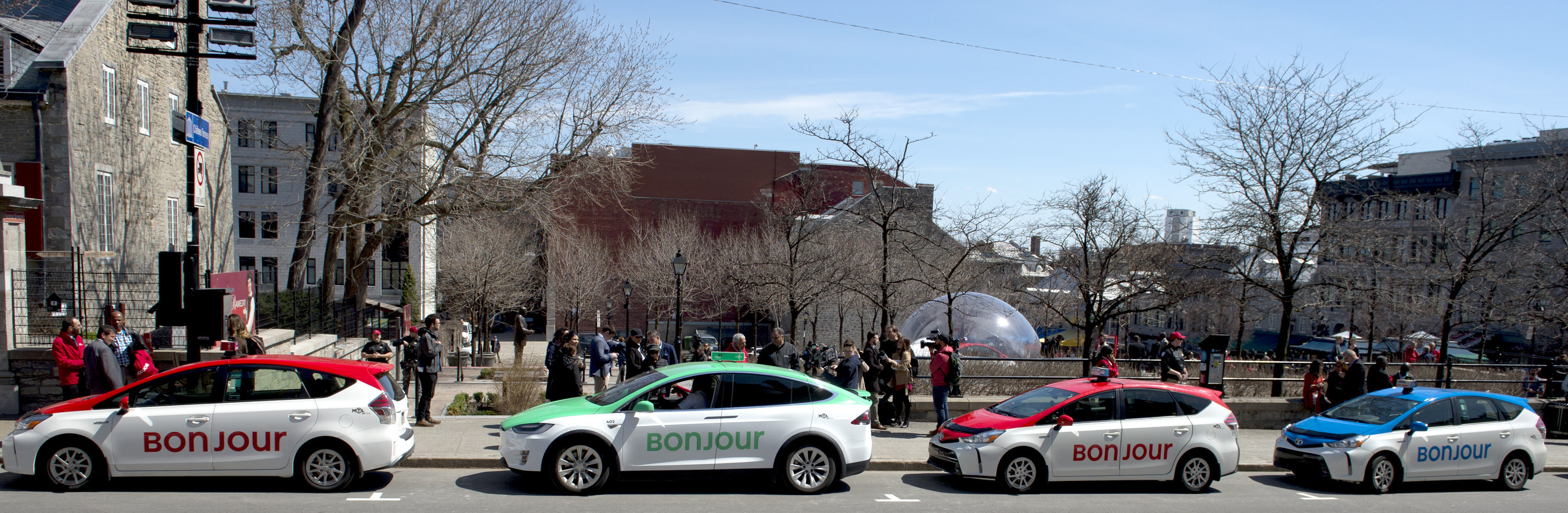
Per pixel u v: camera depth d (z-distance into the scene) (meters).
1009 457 10.22
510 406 14.19
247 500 8.38
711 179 57.97
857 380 13.58
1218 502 10.20
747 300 42.47
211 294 10.34
